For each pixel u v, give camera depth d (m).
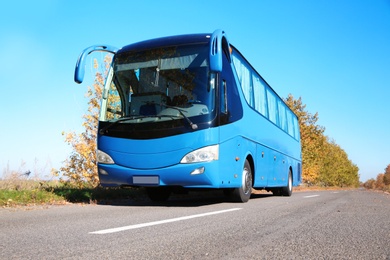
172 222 5.25
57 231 4.34
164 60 8.68
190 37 8.87
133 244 3.52
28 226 4.80
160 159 7.85
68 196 9.63
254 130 10.87
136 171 7.98
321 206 8.60
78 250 3.22
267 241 3.76
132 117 8.22
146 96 8.38
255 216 6.18
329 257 3.07
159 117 8.02
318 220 5.68
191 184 7.86
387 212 7.18
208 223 5.17
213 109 8.05
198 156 7.75
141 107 8.32
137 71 8.80
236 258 2.96
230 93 9.01
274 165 13.45
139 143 8.00
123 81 8.82
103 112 8.70
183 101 8.10
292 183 16.89
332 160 66.69
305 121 39.06
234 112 9.12
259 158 11.32
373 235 4.28
